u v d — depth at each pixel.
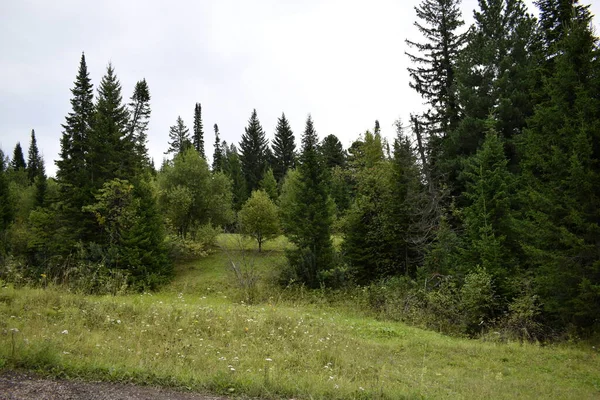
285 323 11.52
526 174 16.12
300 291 23.09
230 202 39.84
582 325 13.73
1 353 5.74
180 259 32.78
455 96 26.03
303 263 24.72
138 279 25.19
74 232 29.80
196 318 10.69
